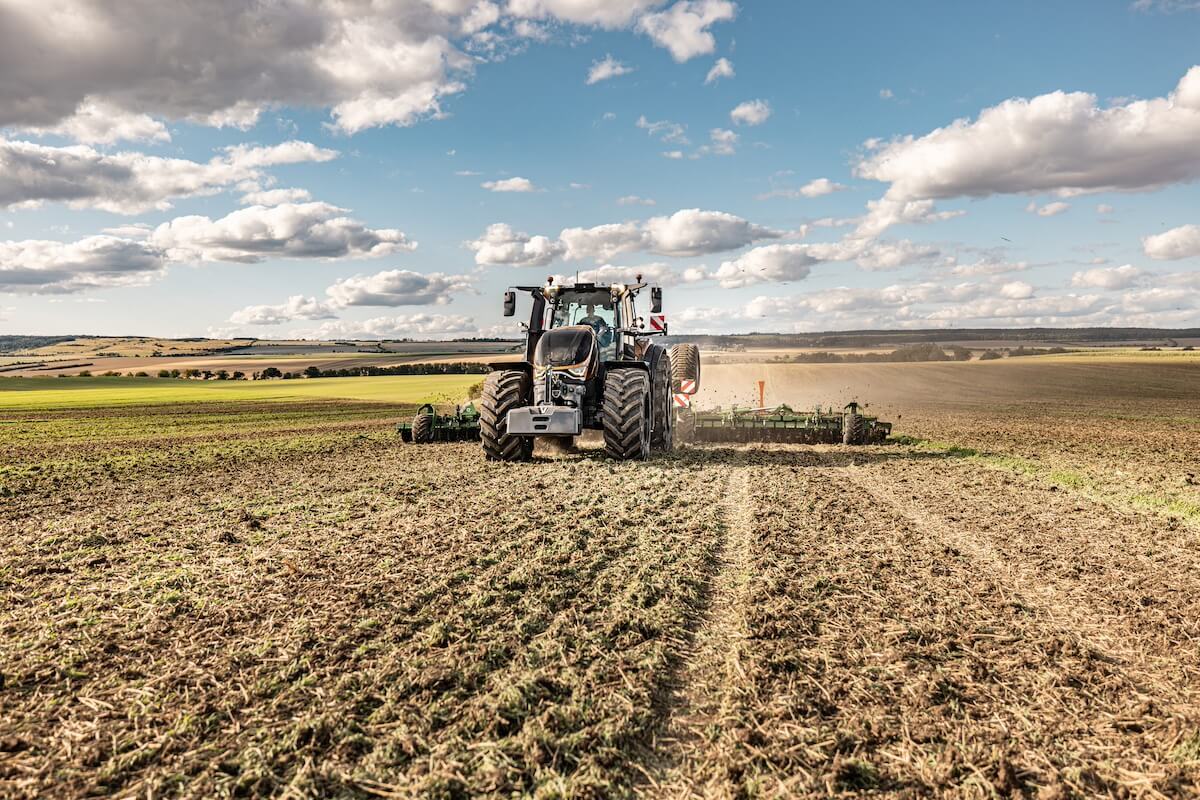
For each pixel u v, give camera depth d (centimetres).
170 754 282
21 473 1163
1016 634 406
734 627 417
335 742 290
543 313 1231
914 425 2020
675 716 315
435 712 309
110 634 400
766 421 1464
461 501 784
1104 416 2453
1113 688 339
